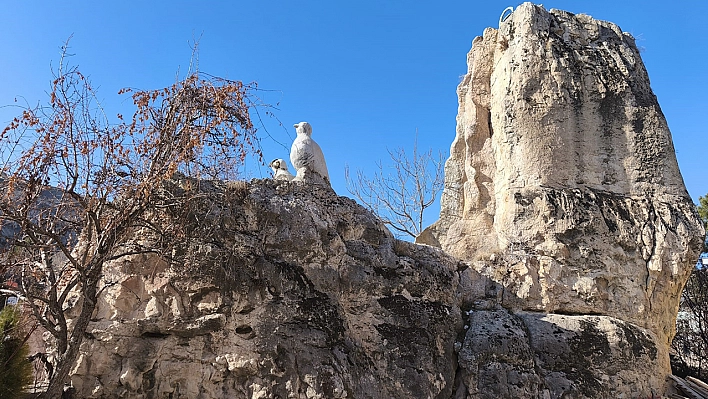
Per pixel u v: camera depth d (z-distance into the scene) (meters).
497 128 11.98
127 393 7.66
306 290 8.23
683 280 10.66
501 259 10.37
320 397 7.57
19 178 6.87
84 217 7.59
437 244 12.97
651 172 10.90
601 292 10.09
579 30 12.07
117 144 7.45
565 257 10.24
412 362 8.50
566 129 11.04
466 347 8.96
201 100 7.70
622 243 10.38
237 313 7.94
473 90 12.93
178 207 7.80
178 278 7.90
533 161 10.82
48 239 7.52
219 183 8.38
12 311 7.17
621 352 9.30
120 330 7.82
